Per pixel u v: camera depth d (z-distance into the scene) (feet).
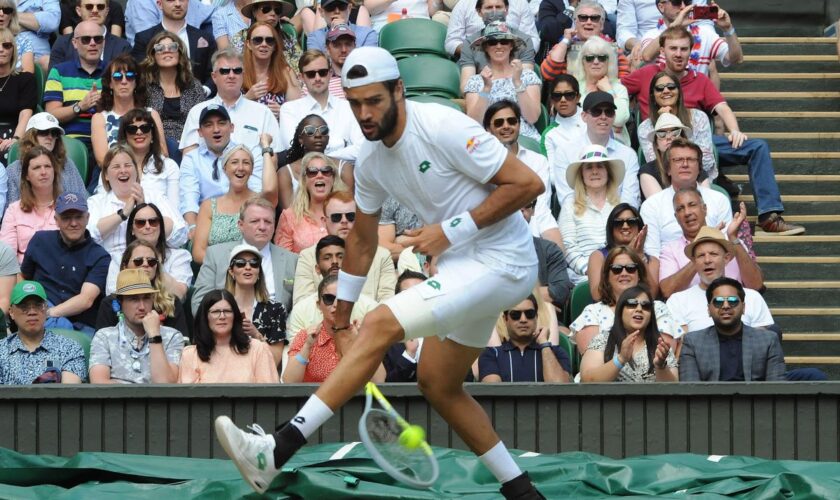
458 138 31.65
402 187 32.78
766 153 70.59
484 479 40.63
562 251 60.23
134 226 57.21
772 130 79.25
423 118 31.89
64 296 56.65
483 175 31.89
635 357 49.90
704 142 69.26
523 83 70.85
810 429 46.62
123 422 45.16
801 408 46.57
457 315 32.32
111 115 68.08
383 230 60.03
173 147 67.97
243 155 60.64
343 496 37.45
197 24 78.33
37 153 60.75
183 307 54.44
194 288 56.13
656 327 50.29
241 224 57.16
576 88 69.00
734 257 58.59
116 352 50.34
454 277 32.45
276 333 53.11
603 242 62.69
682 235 60.75
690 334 51.31
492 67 71.61
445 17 82.33
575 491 40.19
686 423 46.37
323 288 48.96
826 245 69.15
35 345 50.34
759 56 84.69
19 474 40.40
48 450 44.93
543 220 62.75
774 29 90.99
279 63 72.54
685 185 62.03
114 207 61.26
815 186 74.59
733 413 46.47
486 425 34.81
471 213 32.01
